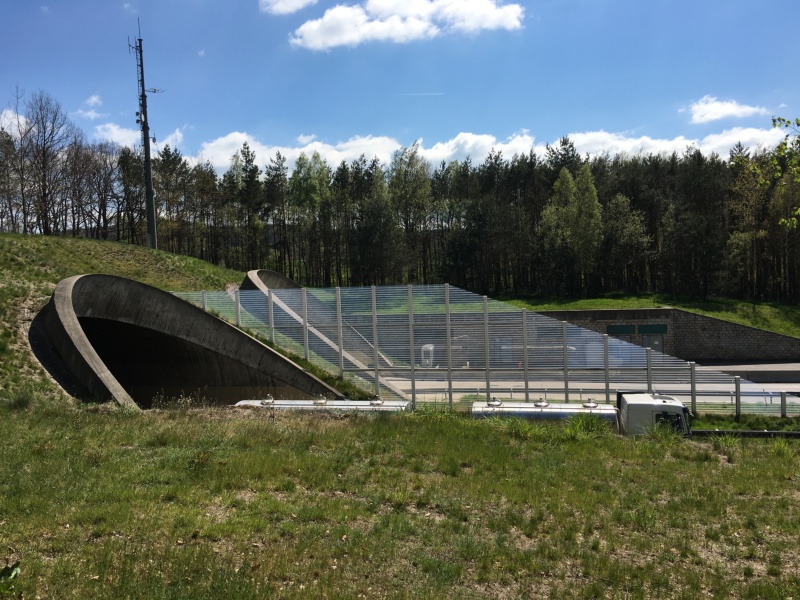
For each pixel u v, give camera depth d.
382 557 7.64
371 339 26.52
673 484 11.80
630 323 42.38
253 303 27.72
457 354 25.88
